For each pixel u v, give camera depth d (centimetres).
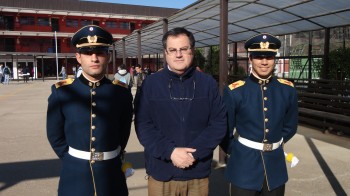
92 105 272
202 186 278
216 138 272
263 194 294
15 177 521
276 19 1030
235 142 306
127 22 5394
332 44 1260
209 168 279
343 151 654
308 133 815
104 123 272
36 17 4719
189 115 270
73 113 270
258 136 292
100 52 268
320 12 879
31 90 2223
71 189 267
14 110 1262
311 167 561
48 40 4781
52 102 275
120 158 288
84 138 270
